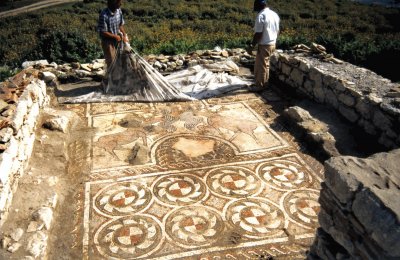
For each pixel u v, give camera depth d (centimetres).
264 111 621
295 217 383
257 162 476
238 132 550
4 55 2047
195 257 332
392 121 471
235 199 408
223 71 774
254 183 435
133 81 660
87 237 354
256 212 388
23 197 378
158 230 363
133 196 410
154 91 660
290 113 570
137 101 652
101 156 486
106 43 639
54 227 363
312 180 443
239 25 2259
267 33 651
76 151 496
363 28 2259
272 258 331
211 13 2683
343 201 230
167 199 406
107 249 340
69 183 430
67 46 904
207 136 539
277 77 740
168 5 2948
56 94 672
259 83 698
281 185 432
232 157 487
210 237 355
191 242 349
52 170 442
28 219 350
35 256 310
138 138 532
